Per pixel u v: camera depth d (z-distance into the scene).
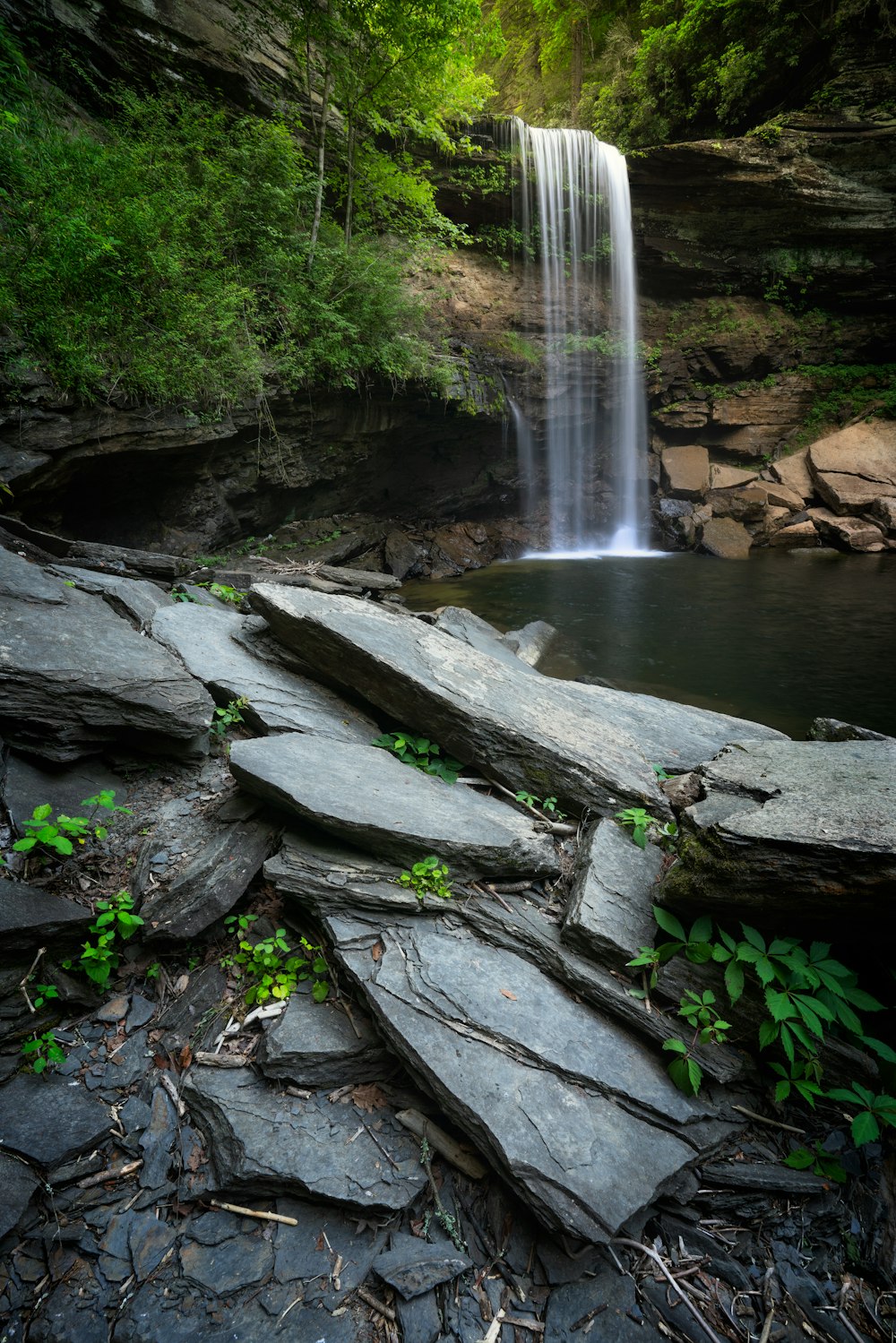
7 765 3.45
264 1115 2.50
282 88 12.55
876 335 20.41
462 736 3.96
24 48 9.05
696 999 2.70
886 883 2.46
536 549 17.77
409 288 15.30
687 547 17.94
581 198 17.73
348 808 3.17
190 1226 2.29
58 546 6.02
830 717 7.11
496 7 25.67
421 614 7.99
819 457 19.00
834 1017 2.60
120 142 9.07
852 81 17.44
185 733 3.77
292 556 11.49
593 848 3.40
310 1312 2.10
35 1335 2.01
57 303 6.88
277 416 10.52
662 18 20.70
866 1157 2.59
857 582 13.63
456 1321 2.12
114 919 2.96
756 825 2.71
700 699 7.58
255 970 2.97
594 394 18.42
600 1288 2.24
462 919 3.07
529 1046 2.56
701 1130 2.50
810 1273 2.35
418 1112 2.56
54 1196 2.32
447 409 14.34
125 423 7.66
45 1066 2.62
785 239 19.31
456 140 16.09
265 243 10.08
